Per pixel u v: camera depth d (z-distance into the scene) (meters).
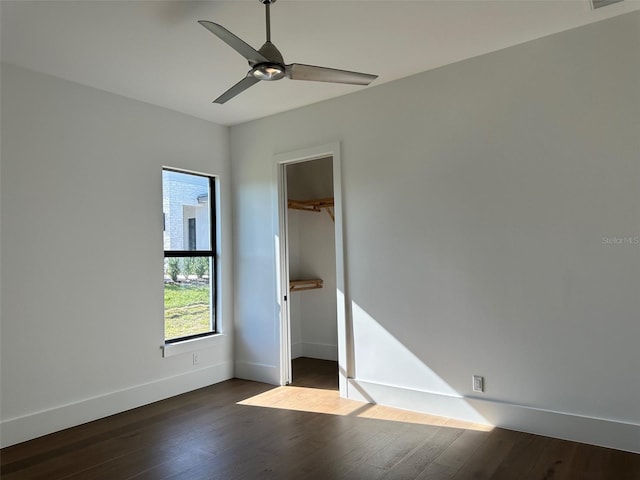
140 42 2.91
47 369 3.27
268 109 4.28
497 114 3.19
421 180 3.52
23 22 2.63
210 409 3.71
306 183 5.57
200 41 2.91
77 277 3.47
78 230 3.49
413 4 2.56
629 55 2.75
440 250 3.42
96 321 3.57
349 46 3.06
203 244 4.57
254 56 2.23
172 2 2.46
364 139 3.82
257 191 4.57
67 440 3.12
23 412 3.13
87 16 2.58
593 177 2.85
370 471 2.57
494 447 2.83
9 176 3.13
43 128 3.33
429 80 3.49
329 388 4.24
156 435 3.18
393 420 3.34
